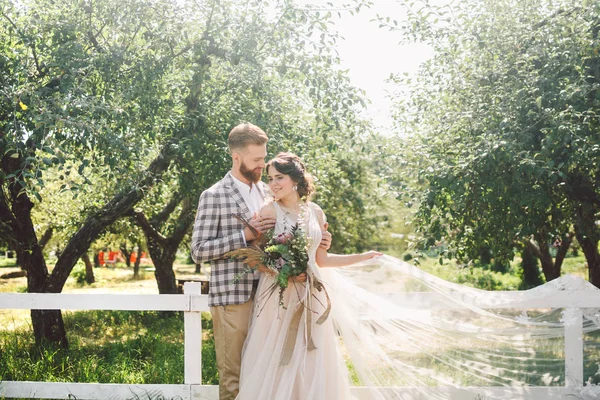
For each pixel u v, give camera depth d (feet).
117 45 22.39
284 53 22.79
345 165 43.55
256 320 11.69
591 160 18.30
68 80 20.56
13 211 25.25
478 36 21.38
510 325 13.17
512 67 19.83
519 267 57.93
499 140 18.04
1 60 19.89
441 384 12.87
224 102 24.43
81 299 14.64
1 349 22.63
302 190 11.91
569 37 19.33
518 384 12.96
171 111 22.58
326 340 11.89
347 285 12.83
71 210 37.96
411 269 13.37
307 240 11.53
